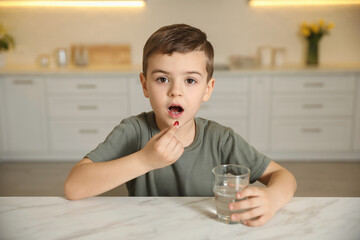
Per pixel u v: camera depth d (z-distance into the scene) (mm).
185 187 1067
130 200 838
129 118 1128
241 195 721
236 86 3264
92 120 3336
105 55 3721
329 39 3754
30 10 3678
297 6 3668
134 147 1098
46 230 708
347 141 3334
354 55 3783
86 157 1000
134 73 3230
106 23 3711
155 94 891
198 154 1074
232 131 1096
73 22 3709
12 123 3334
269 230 703
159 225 720
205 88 939
